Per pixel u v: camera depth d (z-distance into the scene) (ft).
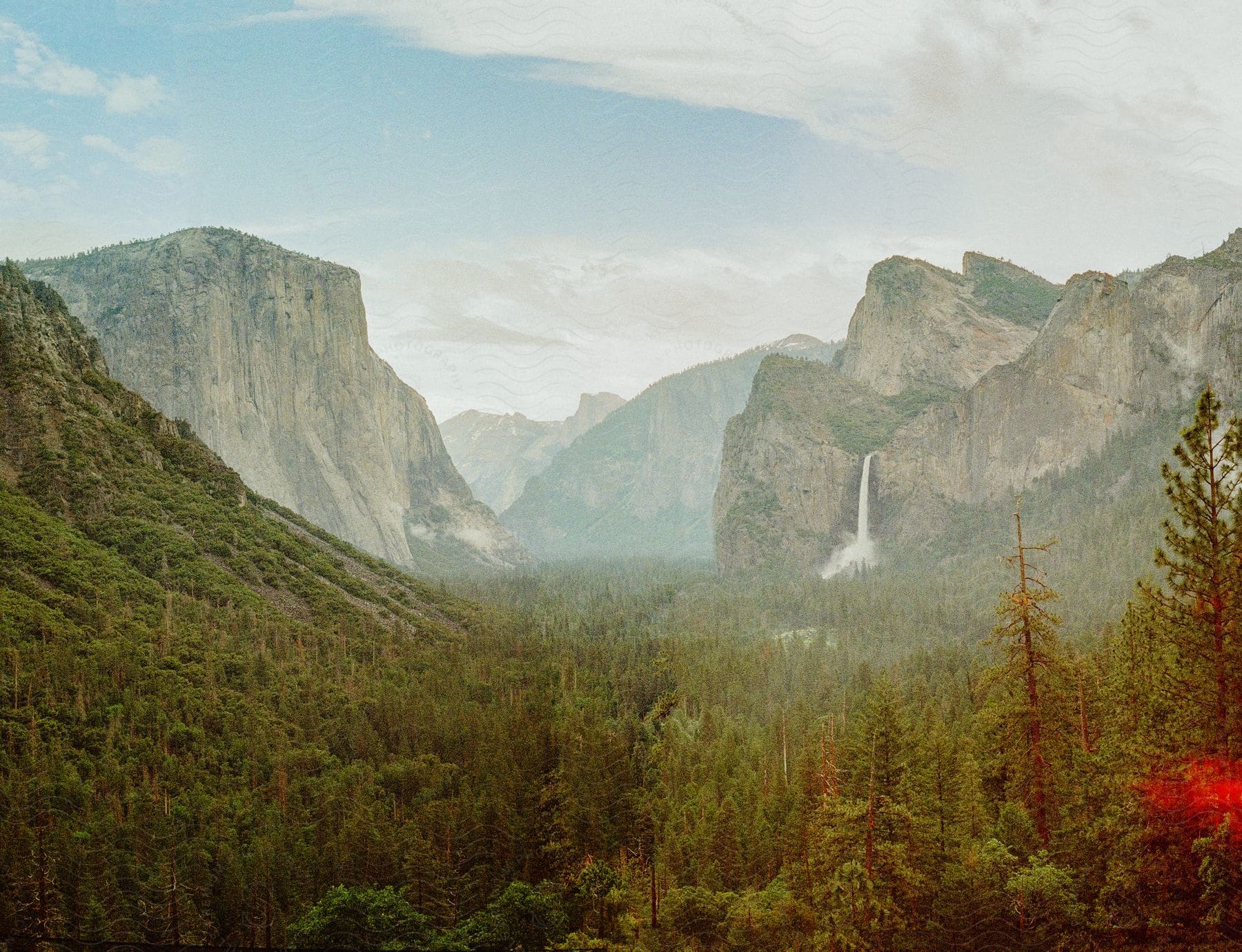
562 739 443.32
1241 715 175.42
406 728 465.47
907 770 238.68
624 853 369.91
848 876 218.38
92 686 390.63
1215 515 182.70
